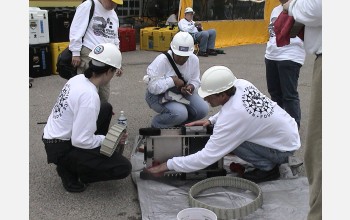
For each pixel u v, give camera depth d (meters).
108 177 2.97
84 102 2.76
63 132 2.88
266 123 2.95
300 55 3.77
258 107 2.92
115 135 2.86
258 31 13.01
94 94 2.80
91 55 2.83
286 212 2.73
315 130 2.20
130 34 10.35
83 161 2.90
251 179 3.16
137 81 6.88
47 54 7.08
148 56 9.59
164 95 3.85
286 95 3.87
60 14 7.18
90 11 4.04
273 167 3.18
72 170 3.01
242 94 2.91
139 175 3.24
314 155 2.21
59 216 2.77
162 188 3.04
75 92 2.79
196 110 3.99
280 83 3.91
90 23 4.07
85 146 2.84
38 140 4.12
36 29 6.84
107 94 4.28
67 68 4.22
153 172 3.08
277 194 2.96
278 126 3.00
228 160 3.55
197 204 2.69
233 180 3.08
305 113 5.09
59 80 6.82
